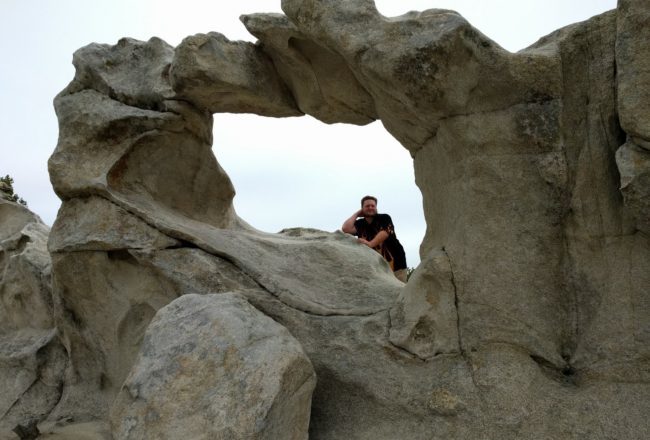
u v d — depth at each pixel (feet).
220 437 7.32
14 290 15.30
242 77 11.40
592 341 8.43
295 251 12.23
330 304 10.61
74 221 11.71
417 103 8.99
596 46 8.56
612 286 8.46
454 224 9.57
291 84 12.17
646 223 7.90
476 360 8.85
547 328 8.75
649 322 8.14
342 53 9.36
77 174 11.62
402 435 8.66
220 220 13.61
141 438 7.62
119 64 12.30
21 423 11.84
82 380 12.47
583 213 8.63
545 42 9.05
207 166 13.03
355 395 9.37
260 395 7.59
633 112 7.64
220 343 8.23
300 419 8.25
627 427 7.70
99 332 12.05
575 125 8.68
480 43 8.45
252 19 10.80
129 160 11.89
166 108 11.71
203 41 11.01
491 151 8.98
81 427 11.44
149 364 8.31
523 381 8.48
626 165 7.72
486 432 8.23
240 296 9.55
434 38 8.33
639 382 8.02
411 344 9.39
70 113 12.02
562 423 7.97
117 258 11.51
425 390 8.87
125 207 11.39
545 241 8.82
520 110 8.75
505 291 8.93
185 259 10.90
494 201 9.04
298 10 9.57
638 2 7.70
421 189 11.04
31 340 14.35
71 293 12.03
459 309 9.18
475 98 8.85
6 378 13.69
